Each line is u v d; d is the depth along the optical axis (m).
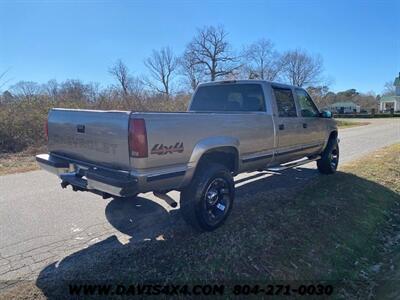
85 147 3.67
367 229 4.50
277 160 5.18
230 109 5.34
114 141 3.23
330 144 6.78
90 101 15.24
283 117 5.14
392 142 13.49
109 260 3.17
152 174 3.14
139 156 3.04
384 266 3.80
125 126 3.09
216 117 3.82
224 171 3.88
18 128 10.90
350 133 18.59
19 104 11.85
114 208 4.68
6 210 4.61
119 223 4.13
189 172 3.51
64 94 15.16
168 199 3.48
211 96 5.61
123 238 3.69
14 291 2.69
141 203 4.89
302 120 5.65
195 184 3.62
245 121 4.29
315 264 3.47
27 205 4.83
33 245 3.53
